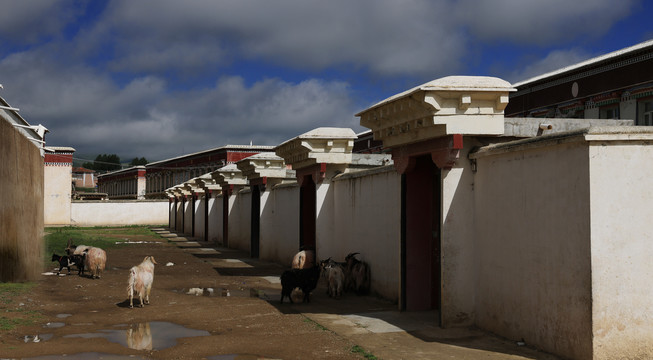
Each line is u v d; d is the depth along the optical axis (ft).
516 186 27.58
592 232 22.56
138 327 32.07
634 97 58.39
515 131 31.78
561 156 24.34
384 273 42.09
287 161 60.90
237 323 33.22
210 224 117.39
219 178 100.07
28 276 50.03
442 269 31.27
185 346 27.37
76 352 25.99
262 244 75.97
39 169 55.67
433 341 28.27
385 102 34.37
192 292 46.83
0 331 29.60
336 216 52.70
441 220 31.40
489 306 29.99
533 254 26.18
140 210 183.32
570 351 23.63
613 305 22.56
